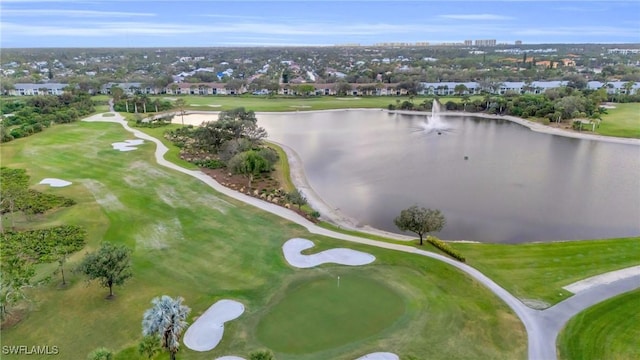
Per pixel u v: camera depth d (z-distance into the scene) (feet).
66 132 373.20
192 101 599.98
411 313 128.88
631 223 207.51
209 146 317.01
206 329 122.31
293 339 117.80
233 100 620.08
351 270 153.99
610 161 312.29
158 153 308.19
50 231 181.06
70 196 222.48
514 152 341.00
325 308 131.75
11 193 202.69
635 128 403.75
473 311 130.21
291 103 599.57
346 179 276.21
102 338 118.73
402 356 111.04
